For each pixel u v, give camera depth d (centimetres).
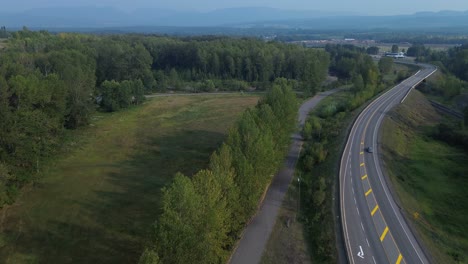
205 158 9319
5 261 5400
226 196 5034
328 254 5403
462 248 5872
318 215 6350
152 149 9962
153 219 6519
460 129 11025
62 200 7181
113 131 11500
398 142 10325
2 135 7194
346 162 8450
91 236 6041
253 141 6003
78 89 11425
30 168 7644
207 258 4200
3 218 6512
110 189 7662
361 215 6359
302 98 16325
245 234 5828
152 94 17675
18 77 9012
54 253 5612
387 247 5550
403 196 7238
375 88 15888
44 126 8212
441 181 8238
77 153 9600
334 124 11331
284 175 8031
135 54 18288
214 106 14875
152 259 3625
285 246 5600
